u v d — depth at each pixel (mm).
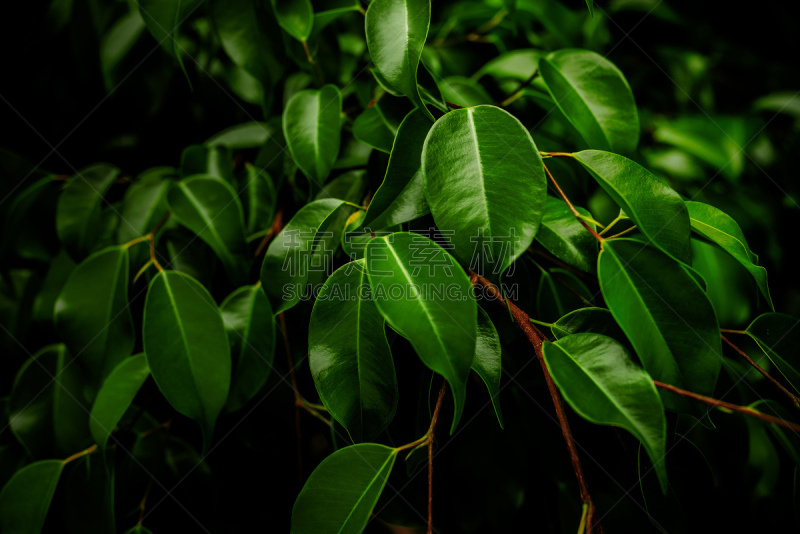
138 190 489
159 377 403
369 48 364
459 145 346
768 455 470
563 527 457
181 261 472
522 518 497
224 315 434
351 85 478
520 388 463
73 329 432
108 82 517
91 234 479
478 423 468
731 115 687
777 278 614
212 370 408
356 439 358
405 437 426
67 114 606
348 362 359
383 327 362
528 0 530
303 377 471
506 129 348
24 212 501
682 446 381
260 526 531
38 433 471
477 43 546
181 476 487
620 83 415
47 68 589
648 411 322
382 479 353
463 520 473
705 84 684
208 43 544
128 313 437
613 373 332
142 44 525
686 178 600
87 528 446
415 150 364
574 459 328
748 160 635
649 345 345
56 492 471
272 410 480
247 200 474
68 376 483
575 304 440
